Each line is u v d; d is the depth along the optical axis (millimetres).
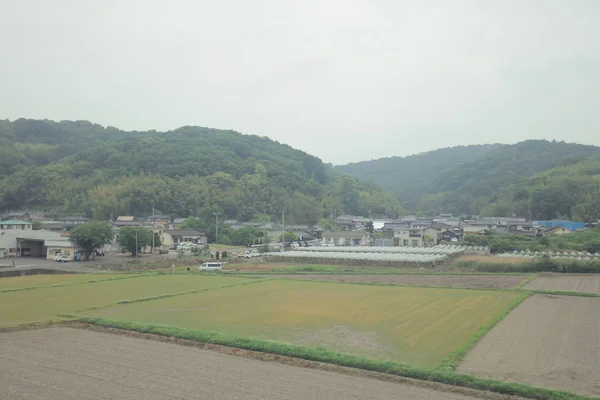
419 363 17000
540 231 90688
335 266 56781
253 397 13180
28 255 70438
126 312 26984
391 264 55844
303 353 17531
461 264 53969
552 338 20922
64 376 14844
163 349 18578
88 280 42219
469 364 17094
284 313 26891
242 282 41562
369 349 19016
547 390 13797
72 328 22453
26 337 20500
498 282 41281
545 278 43562
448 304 29797
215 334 20188
